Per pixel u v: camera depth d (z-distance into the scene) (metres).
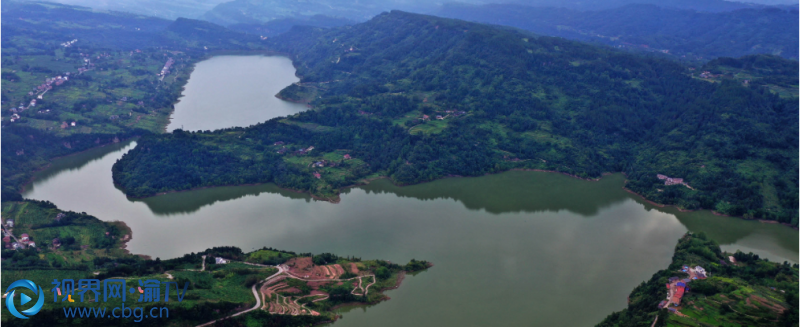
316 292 162.12
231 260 176.88
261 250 183.75
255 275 165.38
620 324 143.00
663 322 138.88
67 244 185.88
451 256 183.62
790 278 161.88
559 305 156.25
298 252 186.75
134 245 192.00
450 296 160.75
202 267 171.12
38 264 166.88
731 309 142.75
